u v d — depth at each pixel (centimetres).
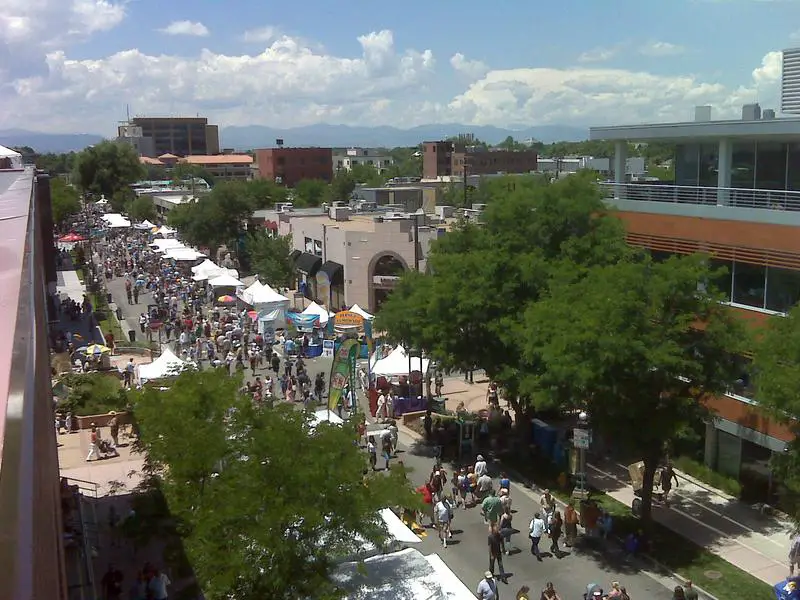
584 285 2473
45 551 317
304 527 1402
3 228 929
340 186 12825
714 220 2728
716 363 2209
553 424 3350
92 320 5459
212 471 1628
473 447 3106
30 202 1348
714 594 1948
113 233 10388
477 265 2884
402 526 1870
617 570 2114
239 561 1369
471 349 2955
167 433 1622
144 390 1856
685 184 3191
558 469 2867
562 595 1975
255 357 4269
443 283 2936
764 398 1844
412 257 5772
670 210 2923
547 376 2330
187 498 1576
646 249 3025
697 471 2811
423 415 3516
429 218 6519
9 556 233
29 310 498
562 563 2161
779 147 2712
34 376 409
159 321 5138
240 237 8319
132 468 2861
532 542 2212
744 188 2845
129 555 2158
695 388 2278
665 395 2286
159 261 7850
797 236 2408
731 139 2861
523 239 2984
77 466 2894
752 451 2633
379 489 1594
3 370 375
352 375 3138
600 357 2102
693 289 2216
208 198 8488
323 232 6278
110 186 14762
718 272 2258
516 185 3206
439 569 1633
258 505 1428
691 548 2230
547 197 2978
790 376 1798
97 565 2095
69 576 1822
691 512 2511
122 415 3356
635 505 2431
